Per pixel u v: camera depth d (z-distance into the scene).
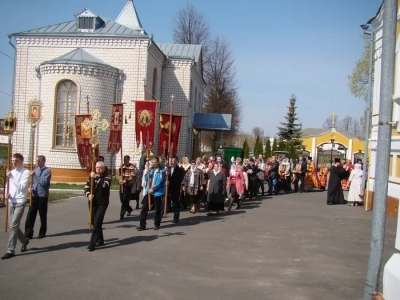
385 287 4.24
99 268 7.06
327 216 13.80
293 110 51.09
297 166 23.03
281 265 7.56
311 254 8.44
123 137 22.73
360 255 8.48
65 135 21.70
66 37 23.05
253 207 15.85
